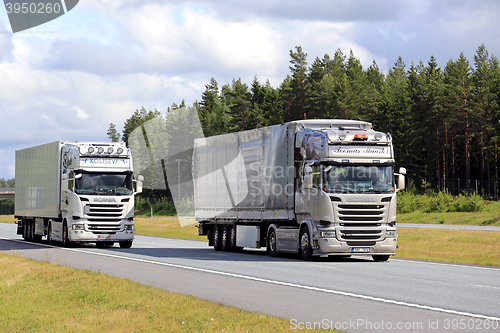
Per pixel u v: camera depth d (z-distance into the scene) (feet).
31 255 95.55
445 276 65.16
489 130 357.20
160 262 82.53
